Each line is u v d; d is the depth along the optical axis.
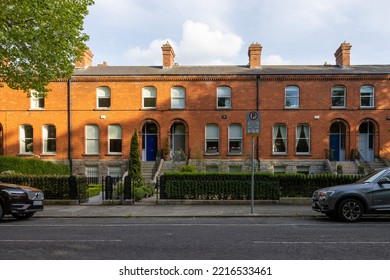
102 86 30.25
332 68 31.28
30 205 12.46
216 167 29.52
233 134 29.91
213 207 15.69
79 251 7.57
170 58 31.77
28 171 22.67
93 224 11.52
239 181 16.92
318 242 8.37
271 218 12.94
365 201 11.65
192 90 29.92
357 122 29.11
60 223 11.81
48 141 30.42
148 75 29.94
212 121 29.77
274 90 29.61
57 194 17.14
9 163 22.05
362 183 12.10
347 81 29.34
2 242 8.52
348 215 11.70
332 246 7.94
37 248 7.86
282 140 29.83
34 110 30.12
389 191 11.67
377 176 12.07
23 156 30.03
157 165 28.17
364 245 8.03
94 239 8.84
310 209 14.85
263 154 29.44
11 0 14.62
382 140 28.98
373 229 10.20
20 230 10.28
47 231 10.09
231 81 29.80
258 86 29.56
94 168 29.97
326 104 29.34
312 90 29.47
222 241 8.54
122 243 8.34
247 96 29.69
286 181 16.97
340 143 30.06
